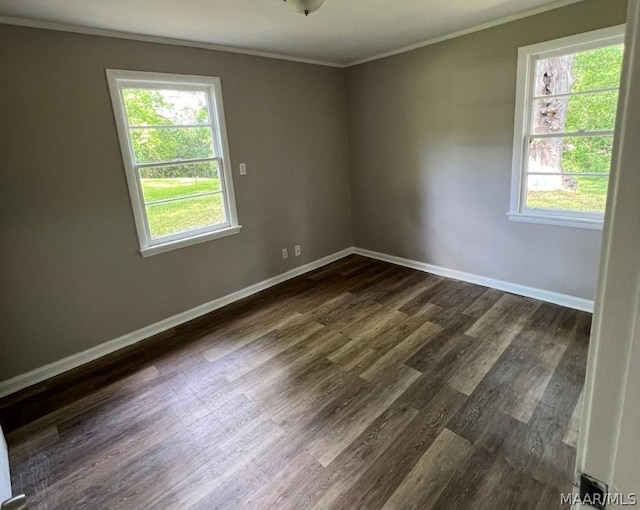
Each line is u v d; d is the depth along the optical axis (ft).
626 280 1.31
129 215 10.05
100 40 9.00
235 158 12.12
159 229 10.86
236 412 7.48
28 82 8.18
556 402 7.14
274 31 9.94
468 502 5.33
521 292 11.87
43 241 8.79
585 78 9.59
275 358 9.25
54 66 8.45
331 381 8.21
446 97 12.20
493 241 12.20
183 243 11.14
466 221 12.75
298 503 5.49
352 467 6.03
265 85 12.56
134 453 6.61
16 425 7.48
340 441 6.57
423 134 13.15
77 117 8.90
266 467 6.15
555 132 10.33
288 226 14.16
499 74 10.82
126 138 9.73
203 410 7.60
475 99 11.53
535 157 10.85
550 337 9.31
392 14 9.27
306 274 14.90
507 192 11.50
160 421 7.36
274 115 12.98
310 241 15.10
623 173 1.24
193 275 11.62
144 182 10.35
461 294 12.14
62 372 9.32
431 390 7.69
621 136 1.23
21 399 8.32
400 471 5.89
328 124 14.87
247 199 12.67
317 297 12.67
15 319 8.61
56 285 9.09
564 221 10.46
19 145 8.22
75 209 9.16
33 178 8.49
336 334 10.16
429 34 11.37
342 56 13.39
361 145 15.30
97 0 7.27
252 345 9.93
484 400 7.30
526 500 5.30
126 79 9.53
